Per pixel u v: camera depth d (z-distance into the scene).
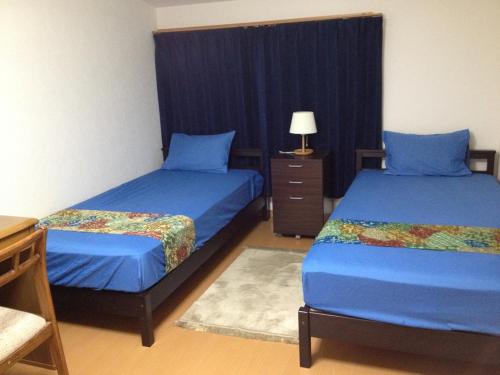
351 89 3.70
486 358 1.69
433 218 2.41
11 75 2.66
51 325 1.75
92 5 3.33
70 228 2.54
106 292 2.23
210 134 4.23
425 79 3.59
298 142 3.97
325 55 3.69
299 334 1.95
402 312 1.77
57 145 3.04
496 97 3.44
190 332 2.34
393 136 3.57
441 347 1.74
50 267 2.26
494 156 3.46
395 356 2.06
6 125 2.65
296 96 3.87
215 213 3.01
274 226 3.67
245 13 3.97
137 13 3.92
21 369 2.10
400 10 3.52
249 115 4.06
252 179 3.81
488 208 2.54
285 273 2.98
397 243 2.05
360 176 3.53
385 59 3.65
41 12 2.86
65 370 1.84
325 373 1.96
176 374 2.01
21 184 2.77
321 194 3.49
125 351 2.20
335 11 3.71
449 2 3.39
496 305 1.63
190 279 2.98
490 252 1.90
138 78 3.97
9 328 1.60
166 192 3.31
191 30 4.03
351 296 1.83
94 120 3.40
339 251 2.00
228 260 3.27
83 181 3.30
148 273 2.18
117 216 2.76
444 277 1.71
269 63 3.88
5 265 1.84
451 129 3.62
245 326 2.35
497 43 3.34
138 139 3.99
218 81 4.07
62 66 3.06
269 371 2.00
